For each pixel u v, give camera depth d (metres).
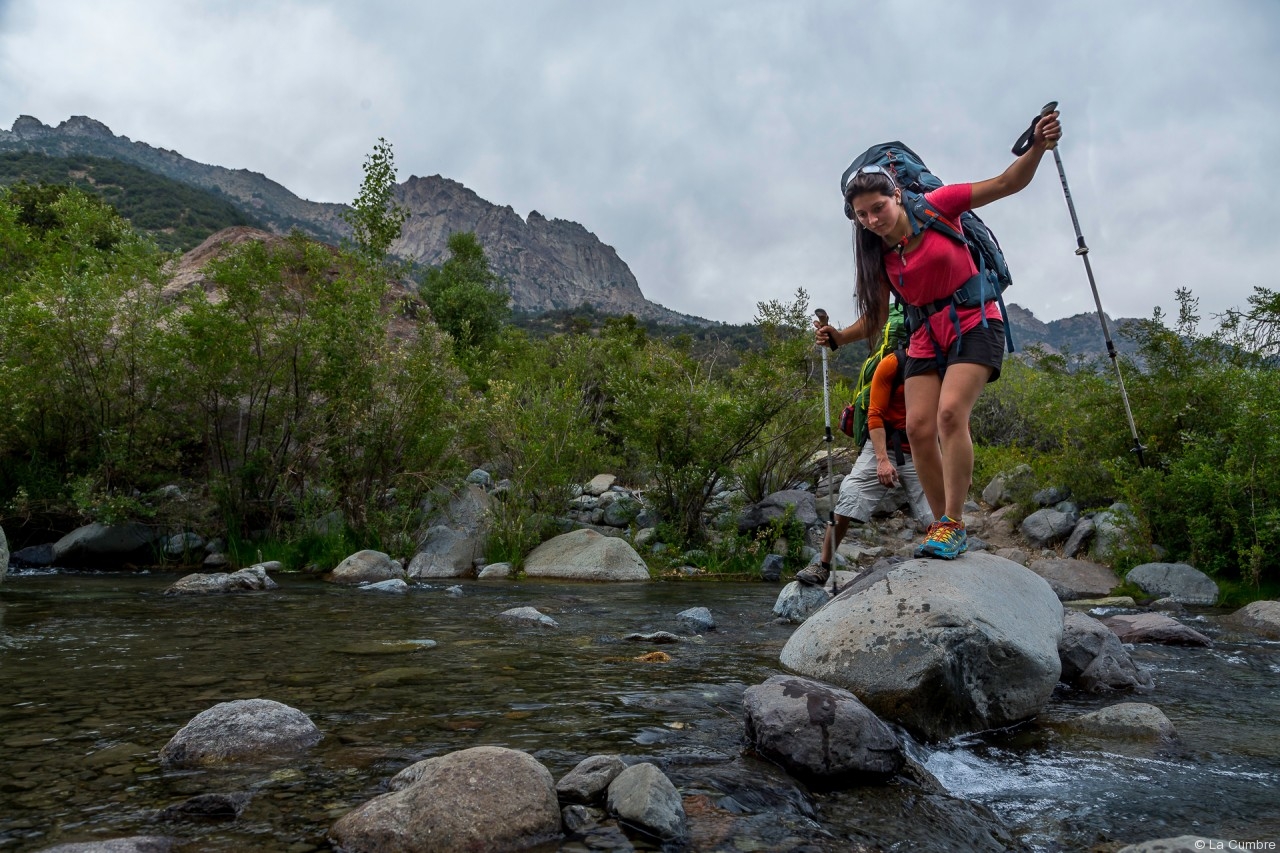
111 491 9.03
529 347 17.80
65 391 9.17
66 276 9.28
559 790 2.15
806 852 1.91
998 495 11.33
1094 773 2.68
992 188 3.47
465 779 2.01
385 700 3.17
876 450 5.46
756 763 2.47
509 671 3.76
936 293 3.65
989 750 2.94
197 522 9.23
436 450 9.60
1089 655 4.00
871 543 10.15
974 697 3.18
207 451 9.62
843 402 10.84
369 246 10.41
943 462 3.80
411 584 7.59
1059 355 12.83
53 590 6.71
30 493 9.02
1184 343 9.30
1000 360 3.71
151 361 9.16
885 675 3.14
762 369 10.02
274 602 6.13
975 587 3.52
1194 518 7.86
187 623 5.07
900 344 5.31
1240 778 2.62
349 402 9.32
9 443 9.22
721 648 4.52
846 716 2.53
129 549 8.92
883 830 2.10
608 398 14.30
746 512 10.84
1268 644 5.04
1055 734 3.14
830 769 2.42
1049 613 3.83
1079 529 9.28
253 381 9.41
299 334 9.30
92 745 2.58
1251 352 9.23
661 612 6.04
